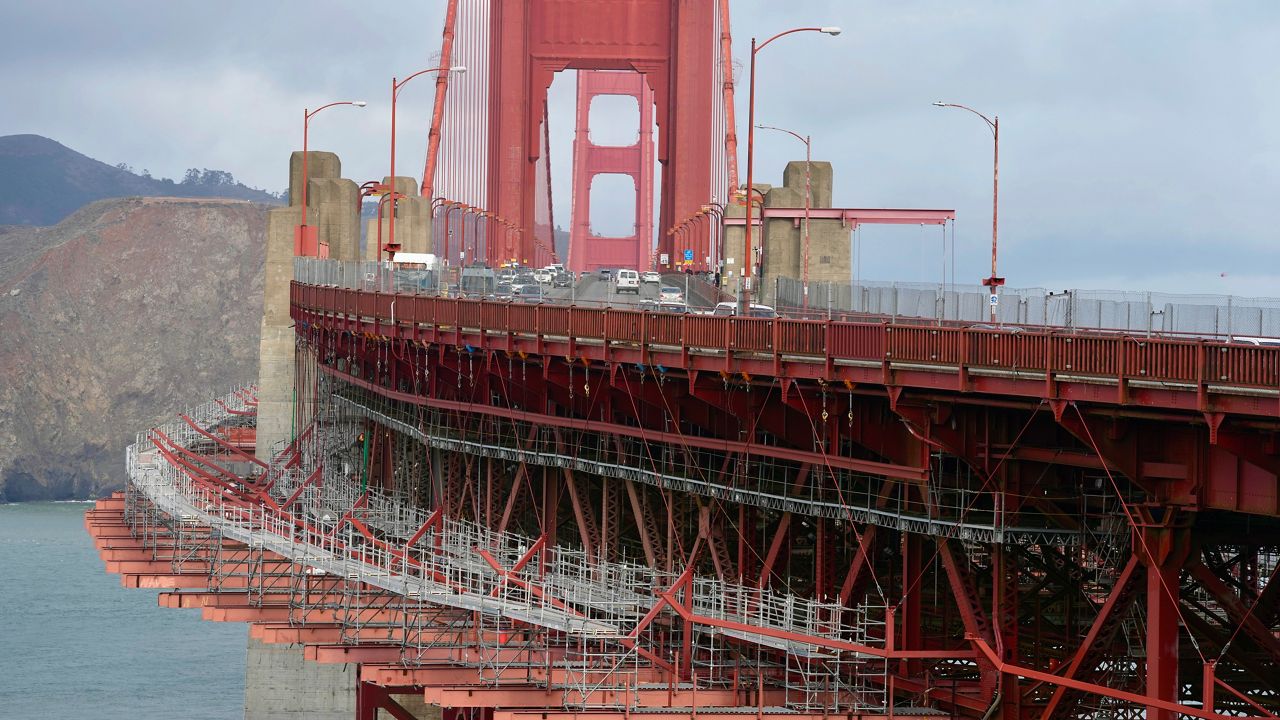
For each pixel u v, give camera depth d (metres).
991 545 91.31
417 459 168.50
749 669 104.25
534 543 125.88
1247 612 76.12
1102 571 85.81
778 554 107.81
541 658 112.25
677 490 115.56
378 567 126.31
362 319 162.12
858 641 93.88
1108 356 72.19
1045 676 78.50
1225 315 78.56
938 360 82.19
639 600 113.31
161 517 172.75
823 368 90.69
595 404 126.81
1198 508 73.00
